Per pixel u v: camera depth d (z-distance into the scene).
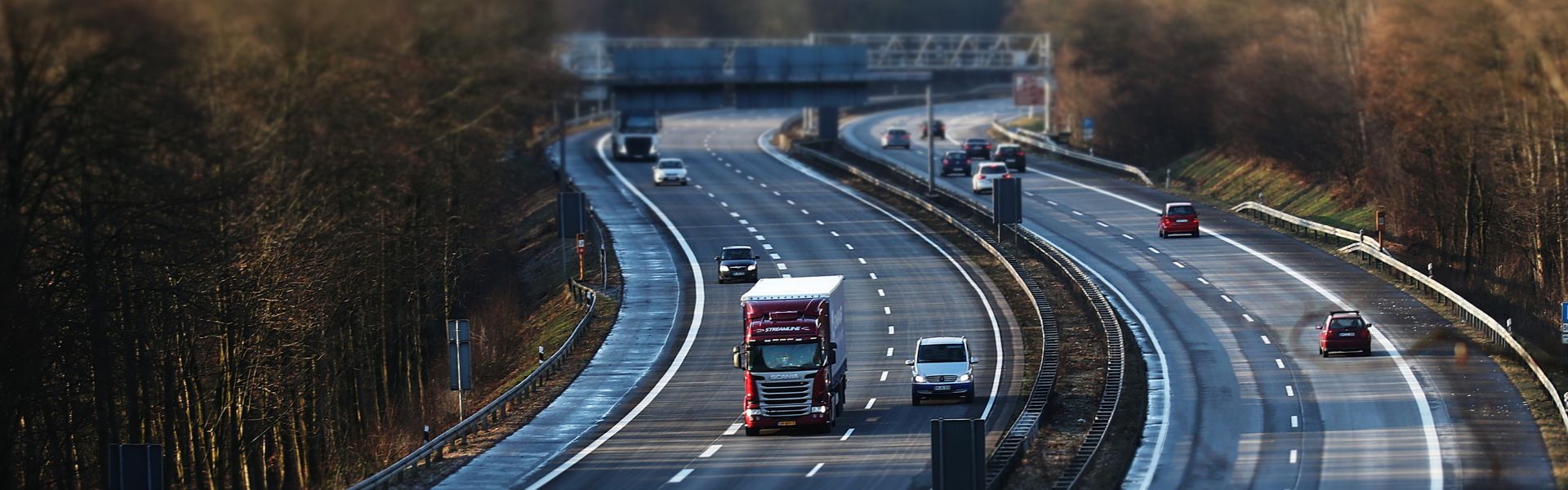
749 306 191.00
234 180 194.62
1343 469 160.62
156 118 175.62
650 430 194.25
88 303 188.00
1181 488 154.25
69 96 169.38
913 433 185.88
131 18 171.25
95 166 176.75
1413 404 191.88
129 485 140.12
